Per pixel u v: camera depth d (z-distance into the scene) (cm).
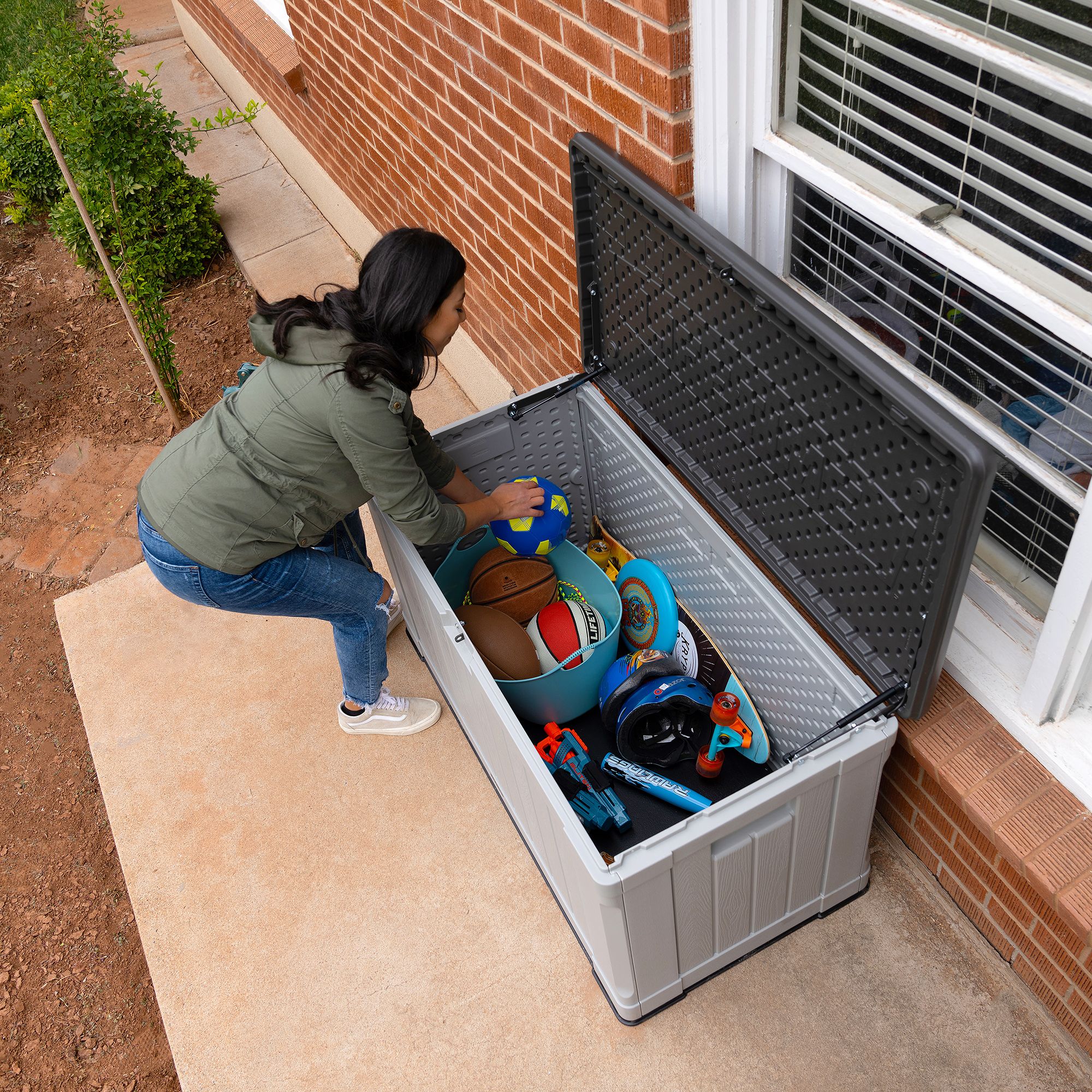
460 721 289
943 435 148
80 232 534
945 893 238
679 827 180
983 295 173
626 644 289
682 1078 216
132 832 279
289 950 249
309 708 305
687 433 246
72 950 295
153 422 484
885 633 192
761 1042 219
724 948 223
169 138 541
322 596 237
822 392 181
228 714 307
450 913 251
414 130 376
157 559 223
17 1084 266
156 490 217
